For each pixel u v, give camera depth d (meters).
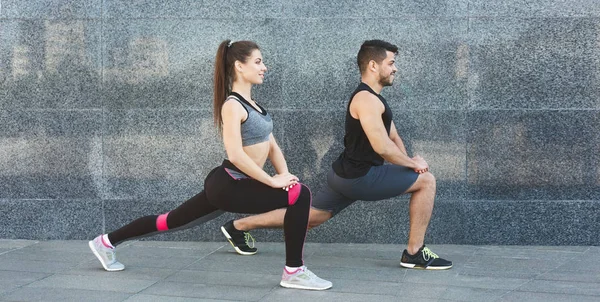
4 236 5.91
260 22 5.76
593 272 4.77
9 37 5.85
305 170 5.81
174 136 5.86
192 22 5.79
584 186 5.66
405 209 5.77
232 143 4.23
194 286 4.41
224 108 4.30
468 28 5.65
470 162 5.71
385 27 5.70
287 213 4.35
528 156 5.68
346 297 4.16
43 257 5.27
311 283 4.34
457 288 4.36
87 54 5.84
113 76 5.84
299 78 5.77
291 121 5.79
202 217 4.62
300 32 5.74
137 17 5.81
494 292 4.25
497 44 5.64
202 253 5.46
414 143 5.74
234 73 4.45
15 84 5.86
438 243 5.77
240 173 4.35
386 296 4.17
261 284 4.48
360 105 4.74
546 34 5.61
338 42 5.73
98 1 5.81
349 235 5.81
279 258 5.28
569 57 5.61
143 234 4.77
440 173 5.73
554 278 4.61
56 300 4.05
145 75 5.83
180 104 5.83
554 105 5.64
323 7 5.72
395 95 5.73
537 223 5.69
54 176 5.90
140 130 5.86
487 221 5.72
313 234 5.83
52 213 5.90
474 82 5.68
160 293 4.23
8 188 5.91
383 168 4.87
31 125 5.88
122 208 5.88
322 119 5.77
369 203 5.79
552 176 5.67
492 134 5.69
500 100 5.67
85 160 5.88
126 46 5.82
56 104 5.86
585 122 5.62
